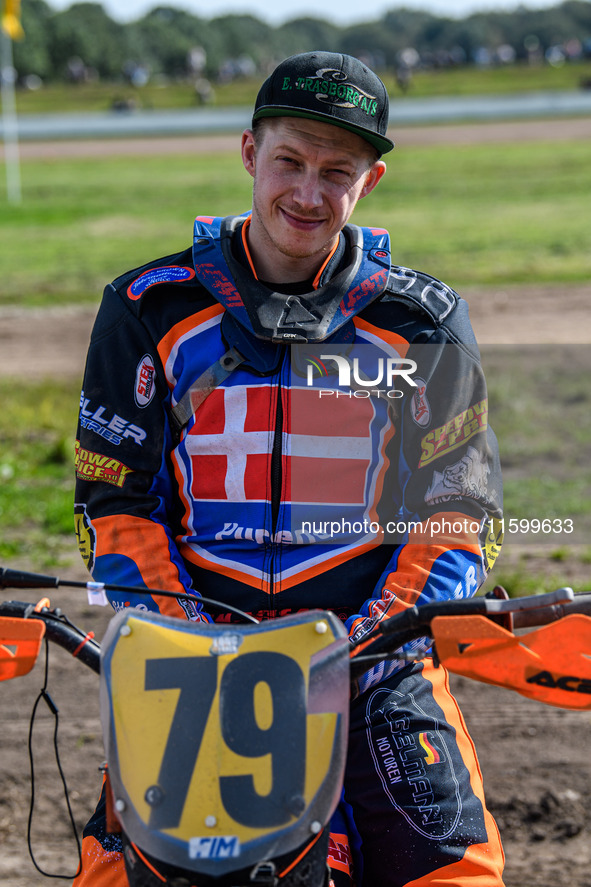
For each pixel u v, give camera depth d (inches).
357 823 130.2
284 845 97.9
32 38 7209.6
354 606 139.6
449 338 144.9
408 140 2225.6
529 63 5944.9
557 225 1105.4
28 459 471.2
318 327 139.1
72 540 377.1
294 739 102.6
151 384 142.3
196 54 6284.5
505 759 249.8
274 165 137.2
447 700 142.9
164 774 100.8
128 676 107.0
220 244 145.7
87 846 127.1
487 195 1380.4
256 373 139.2
